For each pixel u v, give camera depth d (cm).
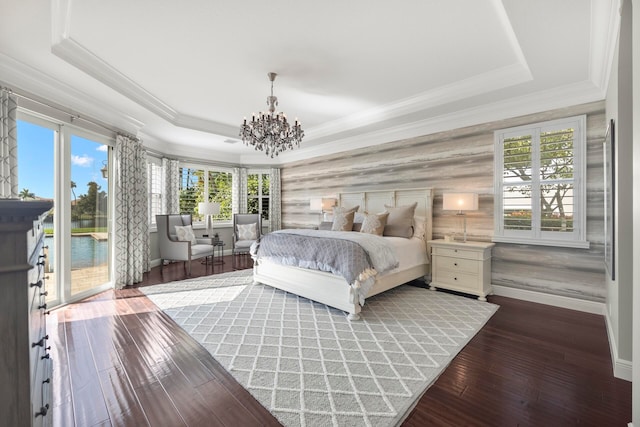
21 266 65
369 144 518
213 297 360
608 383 184
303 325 275
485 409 161
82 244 360
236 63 294
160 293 377
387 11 217
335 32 243
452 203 365
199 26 234
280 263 368
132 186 424
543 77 292
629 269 192
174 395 173
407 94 373
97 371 198
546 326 273
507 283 365
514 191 359
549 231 334
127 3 206
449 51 272
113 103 364
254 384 184
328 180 597
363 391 177
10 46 239
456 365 206
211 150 657
